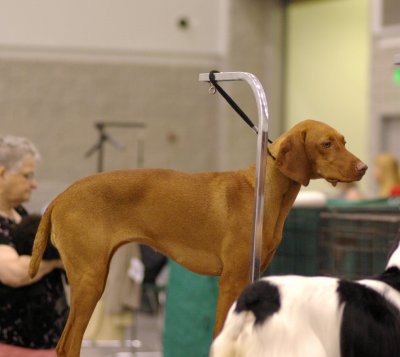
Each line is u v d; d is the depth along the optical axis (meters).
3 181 6.41
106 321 10.48
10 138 6.54
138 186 4.70
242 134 18.95
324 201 8.49
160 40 18.81
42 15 18.36
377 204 9.27
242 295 4.03
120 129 18.70
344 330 3.91
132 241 4.72
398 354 3.98
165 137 18.86
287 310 3.90
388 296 4.07
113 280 10.34
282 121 19.41
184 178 4.76
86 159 18.52
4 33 18.27
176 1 18.84
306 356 3.82
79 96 18.52
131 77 18.69
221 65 19.00
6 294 6.05
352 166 4.68
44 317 6.13
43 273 5.98
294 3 19.16
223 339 3.98
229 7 18.91
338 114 18.27
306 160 4.74
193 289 8.26
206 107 18.98
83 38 18.53
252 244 4.59
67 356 4.65
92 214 4.66
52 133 18.42
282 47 19.31
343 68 18.12
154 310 14.23
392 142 16.92
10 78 18.28
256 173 4.64
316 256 8.19
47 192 18.33
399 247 4.31
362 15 17.72
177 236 4.70
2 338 6.07
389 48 16.70
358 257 7.99
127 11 18.66
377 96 16.95
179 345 8.51
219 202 4.68
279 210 4.82
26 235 6.06
